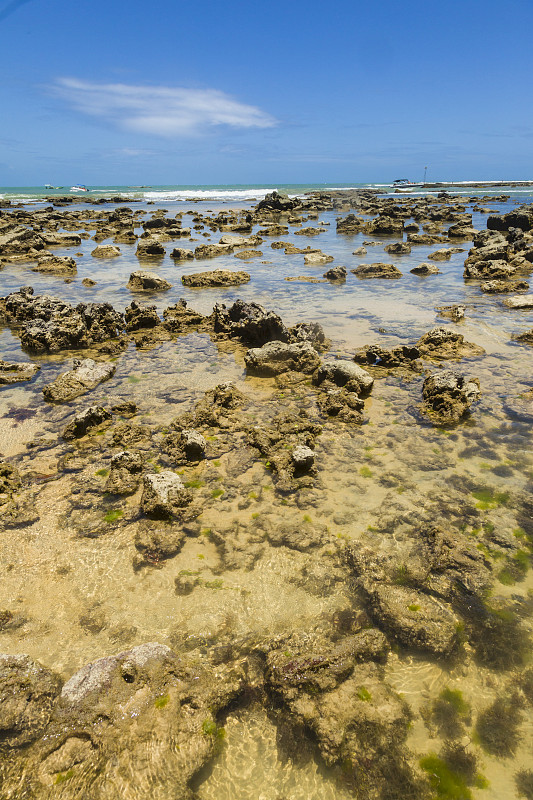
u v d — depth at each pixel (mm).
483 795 969
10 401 2783
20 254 7902
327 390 2812
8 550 1652
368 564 1563
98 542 1692
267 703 1179
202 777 1025
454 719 1113
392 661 1264
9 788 988
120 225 11297
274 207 15492
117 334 4039
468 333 3865
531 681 1192
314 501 1888
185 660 1254
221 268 6734
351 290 5395
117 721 1098
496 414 2531
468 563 1567
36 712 1123
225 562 1600
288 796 987
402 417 2537
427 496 1900
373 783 1000
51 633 1350
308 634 1333
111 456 2201
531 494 1891
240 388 2928
